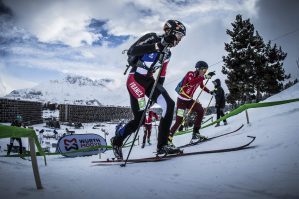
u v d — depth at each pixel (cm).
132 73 321
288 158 207
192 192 162
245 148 277
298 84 903
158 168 246
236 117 771
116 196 161
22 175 239
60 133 3747
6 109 4503
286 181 160
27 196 161
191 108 482
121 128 328
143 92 317
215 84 738
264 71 1803
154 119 920
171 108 303
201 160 257
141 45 287
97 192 170
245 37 1853
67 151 808
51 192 170
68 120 6506
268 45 1838
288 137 273
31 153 181
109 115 7550
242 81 1858
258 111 660
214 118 1258
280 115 440
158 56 303
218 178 187
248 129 415
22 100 5028
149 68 309
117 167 274
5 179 217
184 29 288
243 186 163
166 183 188
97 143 870
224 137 418
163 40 271
